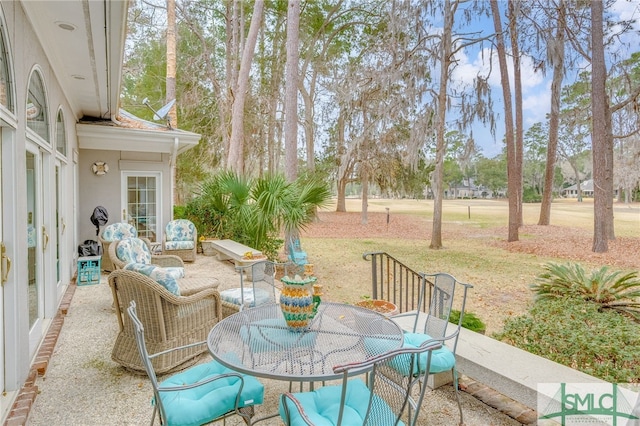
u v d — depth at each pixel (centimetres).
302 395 201
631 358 279
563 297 458
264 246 790
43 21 334
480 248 1267
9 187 266
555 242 1327
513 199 1366
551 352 314
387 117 1296
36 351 333
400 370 174
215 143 1617
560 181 4050
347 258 1070
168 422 184
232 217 877
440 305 292
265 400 278
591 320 373
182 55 1598
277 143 1862
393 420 165
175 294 299
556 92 1236
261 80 1712
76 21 333
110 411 254
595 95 1131
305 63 1730
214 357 200
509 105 1353
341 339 222
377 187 2080
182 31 1587
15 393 259
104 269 661
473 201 4038
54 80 444
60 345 359
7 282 260
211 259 841
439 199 1248
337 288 748
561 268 522
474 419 254
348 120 1508
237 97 1121
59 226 514
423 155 1741
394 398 167
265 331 232
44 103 393
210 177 974
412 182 1847
